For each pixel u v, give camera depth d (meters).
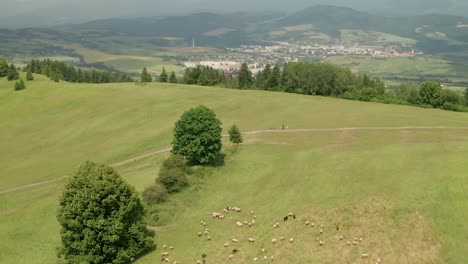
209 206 71.69
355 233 55.72
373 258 51.50
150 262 58.09
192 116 86.06
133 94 171.00
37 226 74.31
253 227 62.00
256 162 85.50
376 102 165.00
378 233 55.03
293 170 77.88
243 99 154.00
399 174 66.12
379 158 73.62
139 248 60.25
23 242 69.88
